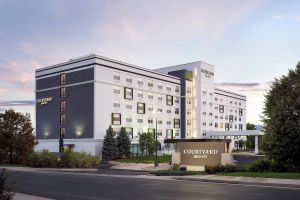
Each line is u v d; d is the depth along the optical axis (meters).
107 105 78.88
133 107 85.88
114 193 16.98
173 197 15.42
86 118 77.31
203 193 16.58
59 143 81.31
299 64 34.62
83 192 17.53
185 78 104.50
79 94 79.25
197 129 106.62
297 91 29.47
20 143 48.69
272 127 27.70
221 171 28.00
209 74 112.25
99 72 77.50
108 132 73.56
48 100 85.81
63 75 83.31
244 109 141.88
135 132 85.81
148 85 91.12
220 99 121.88
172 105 99.81
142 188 18.84
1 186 11.12
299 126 26.25
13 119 49.41
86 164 45.41
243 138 124.69
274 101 32.06
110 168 45.03
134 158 72.25
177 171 28.45
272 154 27.38
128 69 84.94
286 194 15.99
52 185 20.91
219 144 32.16
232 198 14.94
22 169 39.25
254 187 18.80
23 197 15.48
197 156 32.81
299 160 26.72
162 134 95.31
